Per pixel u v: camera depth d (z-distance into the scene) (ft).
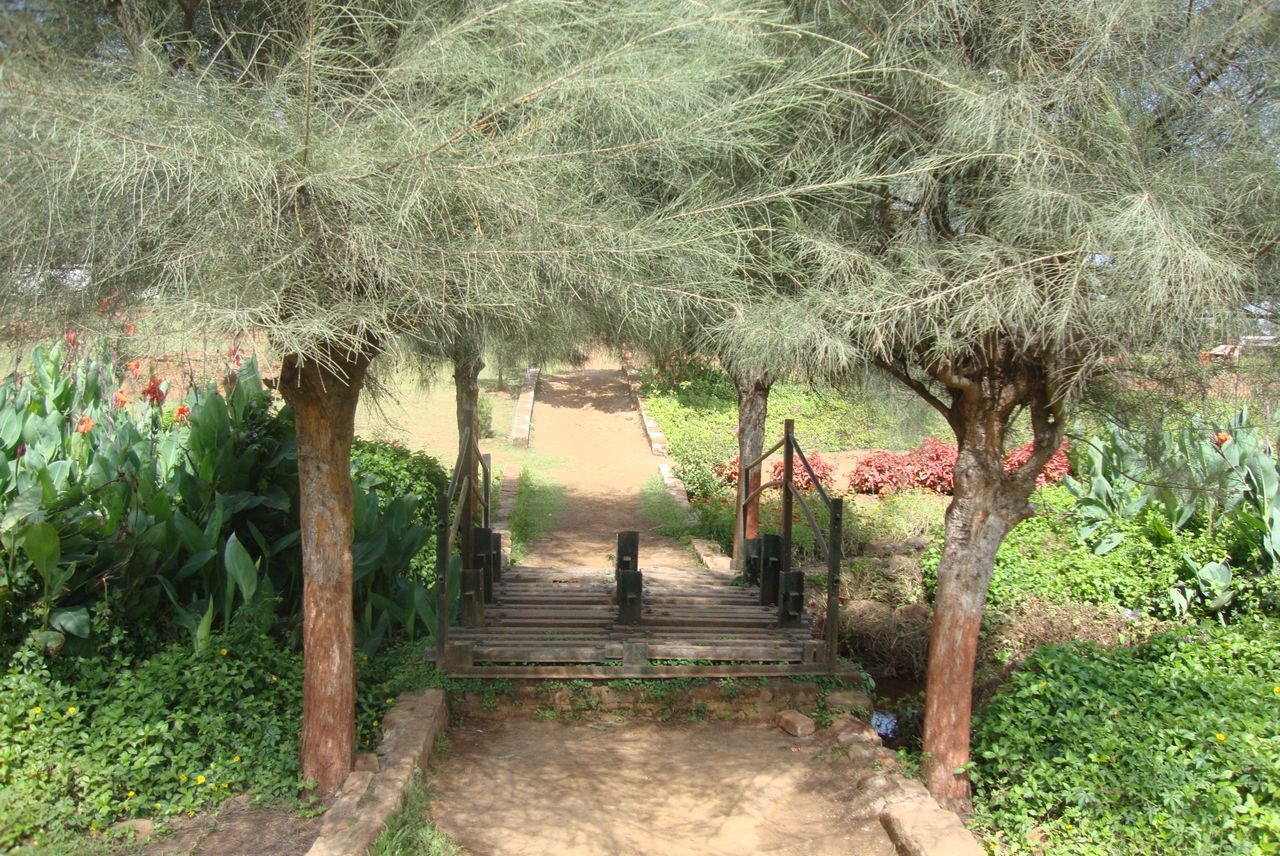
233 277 9.30
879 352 12.85
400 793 12.96
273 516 18.75
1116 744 12.87
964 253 11.80
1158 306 10.61
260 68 11.56
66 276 10.14
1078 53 11.90
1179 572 23.35
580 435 55.57
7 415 19.26
